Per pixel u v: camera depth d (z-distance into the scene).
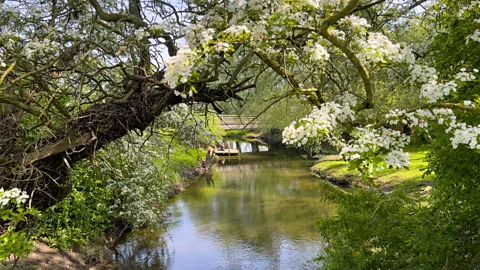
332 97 3.90
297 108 10.82
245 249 9.11
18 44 3.71
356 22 2.95
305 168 18.89
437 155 3.83
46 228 7.35
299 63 4.42
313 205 12.33
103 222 9.34
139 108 3.91
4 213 2.78
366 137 2.44
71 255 7.43
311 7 2.84
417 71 2.84
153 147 9.21
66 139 3.77
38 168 3.90
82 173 7.35
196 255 8.77
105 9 4.54
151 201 9.37
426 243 3.65
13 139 4.04
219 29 3.13
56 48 3.46
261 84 7.37
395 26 5.28
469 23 3.56
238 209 12.34
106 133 3.94
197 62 2.48
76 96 3.77
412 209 4.55
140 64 4.00
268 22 2.78
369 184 4.43
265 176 17.64
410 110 2.73
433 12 4.37
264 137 31.03
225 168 20.55
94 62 4.33
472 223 3.69
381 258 4.26
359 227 4.39
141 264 8.19
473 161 3.49
